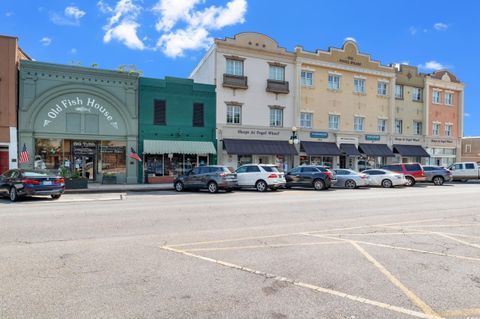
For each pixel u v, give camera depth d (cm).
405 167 2750
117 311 398
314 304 421
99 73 2477
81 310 400
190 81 2770
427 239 765
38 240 738
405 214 1138
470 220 1026
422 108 3862
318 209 1238
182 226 904
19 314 389
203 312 398
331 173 2286
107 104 2509
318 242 732
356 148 3397
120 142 2558
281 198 1627
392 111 3634
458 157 4066
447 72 4041
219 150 2853
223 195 1811
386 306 416
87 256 616
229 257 615
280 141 3069
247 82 2970
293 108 3161
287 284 486
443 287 478
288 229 871
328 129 3303
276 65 3097
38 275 516
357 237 782
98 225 909
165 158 2683
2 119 2244
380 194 1875
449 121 4041
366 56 3506
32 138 2306
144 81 2617
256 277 514
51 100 2366
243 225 922
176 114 2712
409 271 545
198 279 504
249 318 384
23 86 2297
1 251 648
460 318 387
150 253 638
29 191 1484
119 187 2225
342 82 3400
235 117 2948
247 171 2128
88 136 2456
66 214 1091
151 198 1647
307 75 3253
